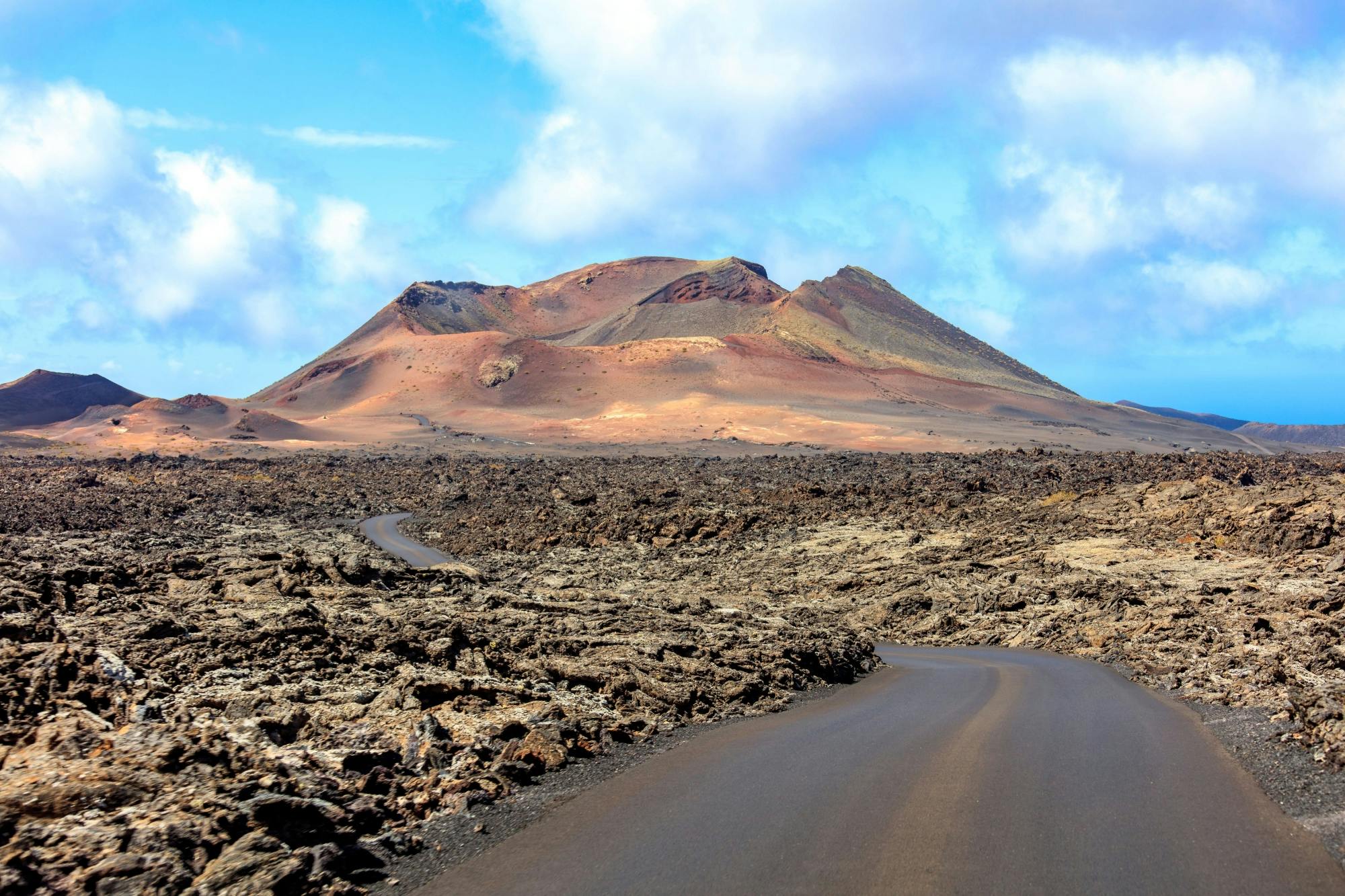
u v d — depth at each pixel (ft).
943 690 67.05
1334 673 58.54
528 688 56.80
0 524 203.00
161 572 93.40
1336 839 29.30
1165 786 36.09
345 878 27.68
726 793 36.14
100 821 28.17
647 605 105.50
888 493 249.34
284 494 331.98
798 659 73.15
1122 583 120.57
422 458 513.86
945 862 28.04
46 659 47.47
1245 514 152.25
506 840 31.30
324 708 47.85
